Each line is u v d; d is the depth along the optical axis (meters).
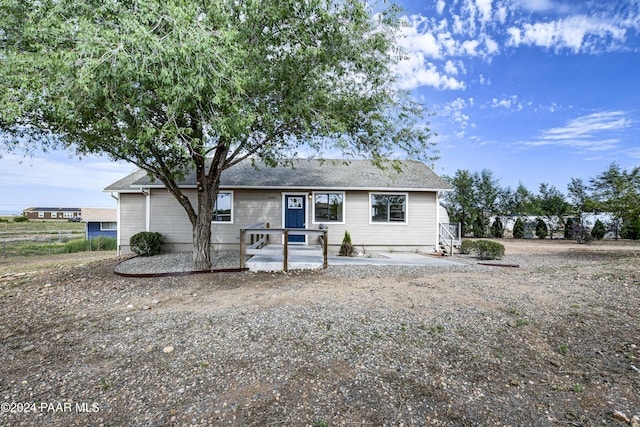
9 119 5.13
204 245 8.45
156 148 7.49
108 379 2.98
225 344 3.69
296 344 3.66
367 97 8.06
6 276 8.56
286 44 7.13
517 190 26.67
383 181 13.38
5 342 3.87
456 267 8.76
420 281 6.78
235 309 4.99
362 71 7.78
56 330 4.26
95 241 19.42
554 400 2.55
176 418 2.40
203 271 8.04
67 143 7.37
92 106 5.65
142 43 4.79
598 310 4.45
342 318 4.46
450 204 27.44
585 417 2.32
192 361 3.30
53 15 5.22
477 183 27.36
